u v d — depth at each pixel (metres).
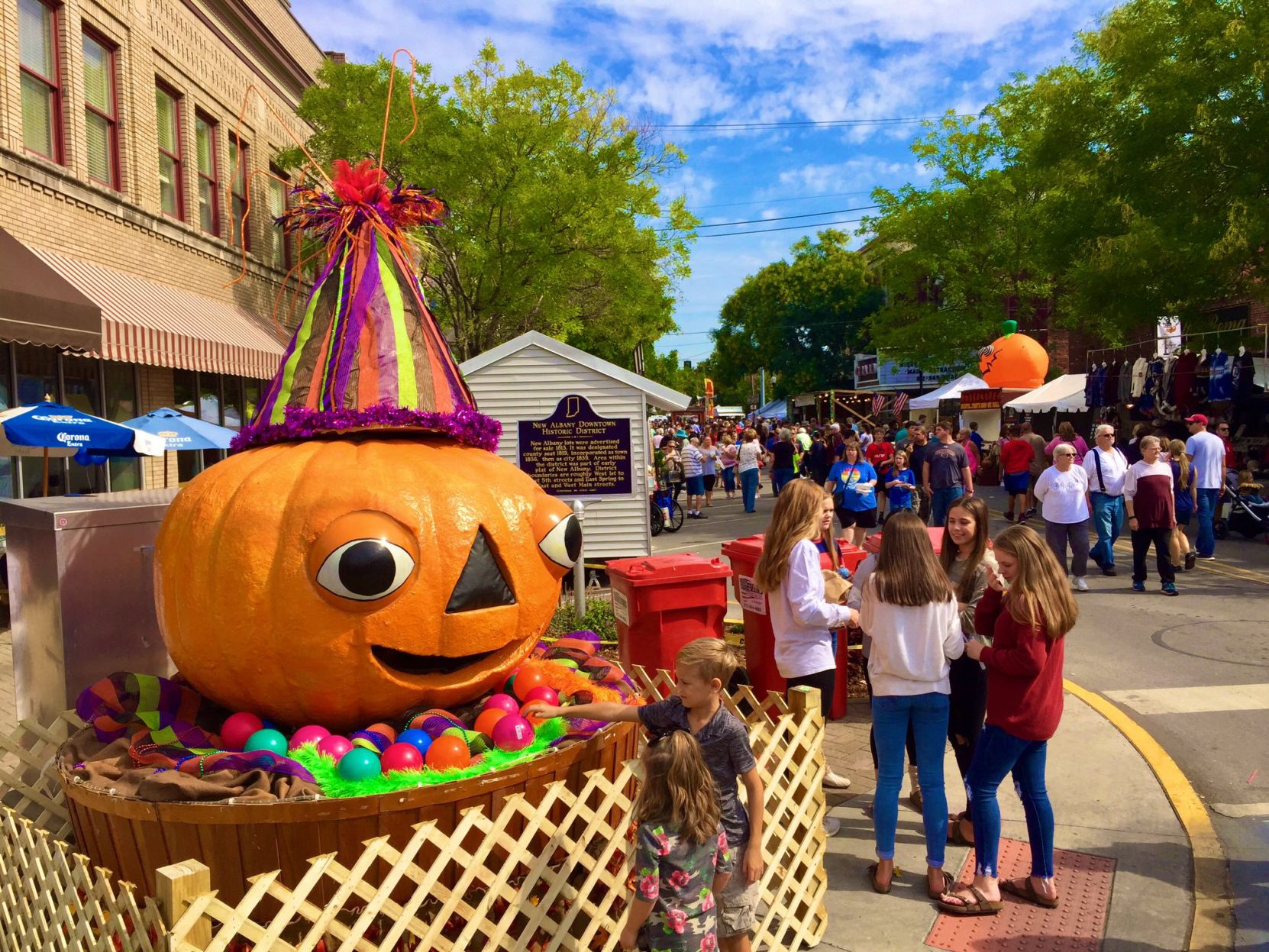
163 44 16.05
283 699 3.89
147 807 3.25
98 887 2.86
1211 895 4.16
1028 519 16.75
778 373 56.72
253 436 4.38
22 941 3.45
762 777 3.78
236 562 3.78
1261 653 7.96
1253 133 16.44
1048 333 35.34
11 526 5.12
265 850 3.23
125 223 14.70
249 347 16.64
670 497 18.11
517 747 3.76
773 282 56.44
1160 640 8.52
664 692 5.08
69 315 11.25
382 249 4.66
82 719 4.11
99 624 5.01
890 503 15.41
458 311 22.03
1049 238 20.42
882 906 4.17
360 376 4.37
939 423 13.65
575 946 3.49
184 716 4.26
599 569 11.36
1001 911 4.09
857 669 7.58
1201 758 5.75
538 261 20.52
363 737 3.79
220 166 18.44
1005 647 3.98
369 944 2.91
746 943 3.47
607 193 20.69
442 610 3.88
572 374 11.12
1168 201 17.77
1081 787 5.30
